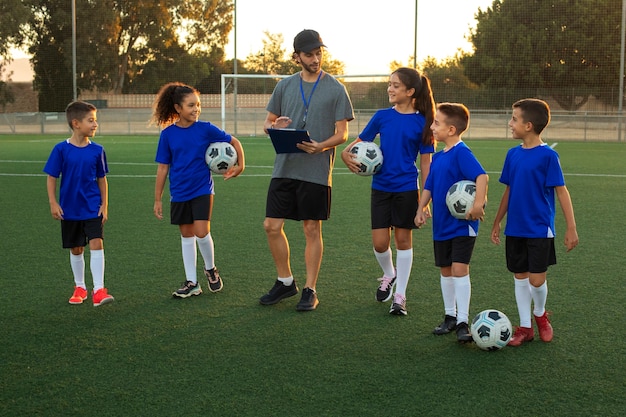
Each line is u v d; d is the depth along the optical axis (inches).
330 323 179.6
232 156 205.8
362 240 284.2
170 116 209.5
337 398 133.3
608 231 304.3
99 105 1373.0
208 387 138.7
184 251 205.6
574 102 1092.5
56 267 239.8
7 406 130.7
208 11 1555.1
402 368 148.5
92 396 135.0
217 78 1534.2
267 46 1411.2
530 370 147.4
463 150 167.0
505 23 1162.6
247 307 193.9
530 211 161.0
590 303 195.8
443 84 1193.4
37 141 954.1
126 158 677.3
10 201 394.6
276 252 196.9
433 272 233.8
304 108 197.8
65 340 166.9
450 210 165.0
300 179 193.3
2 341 166.1
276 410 128.3
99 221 197.5
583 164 626.8
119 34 1519.4
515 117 161.8
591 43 1114.7
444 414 126.6
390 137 192.5
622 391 136.6
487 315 158.6
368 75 1059.9
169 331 173.2
